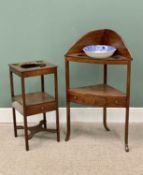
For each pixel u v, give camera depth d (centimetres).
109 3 254
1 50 266
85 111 280
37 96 242
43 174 198
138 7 254
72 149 230
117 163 210
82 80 275
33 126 258
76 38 264
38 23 260
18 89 274
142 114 277
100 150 228
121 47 227
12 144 239
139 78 271
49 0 254
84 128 269
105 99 224
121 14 256
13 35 262
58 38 264
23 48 266
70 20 259
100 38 242
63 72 272
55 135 255
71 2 255
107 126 271
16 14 257
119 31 261
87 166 206
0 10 256
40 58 269
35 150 229
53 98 238
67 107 239
